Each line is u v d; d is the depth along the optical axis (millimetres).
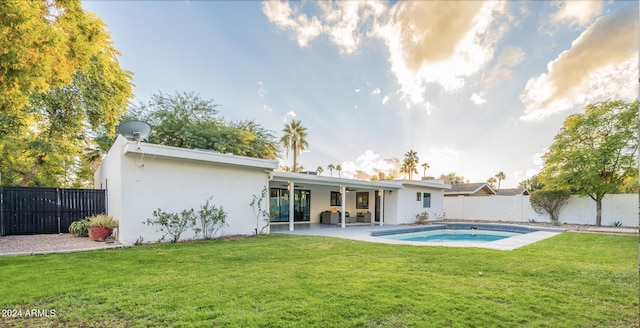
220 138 18969
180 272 5129
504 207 20438
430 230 16344
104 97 12461
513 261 6188
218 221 10211
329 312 3365
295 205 17812
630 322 3250
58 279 4574
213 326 3008
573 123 15664
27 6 4004
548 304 3723
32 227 10336
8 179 16625
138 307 3480
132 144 8219
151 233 8805
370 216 18484
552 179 16562
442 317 3291
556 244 8914
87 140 15828
